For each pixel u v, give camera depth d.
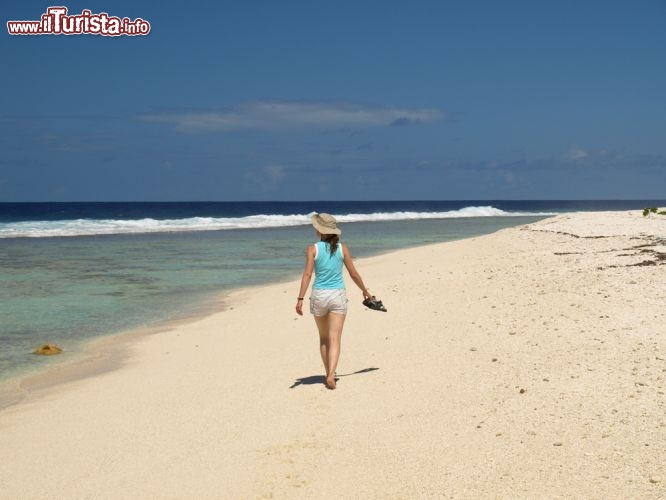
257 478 5.39
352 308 12.73
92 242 34.03
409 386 7.48
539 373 7.37
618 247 19.47
